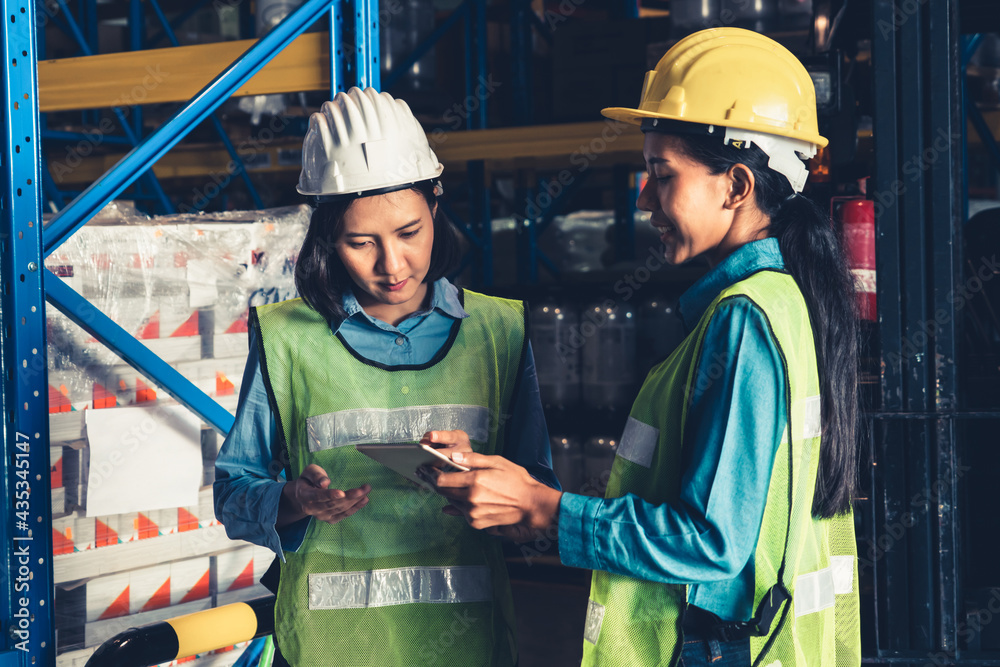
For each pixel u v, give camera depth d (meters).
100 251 1.93
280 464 1.59
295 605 1.51
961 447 2.58
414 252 1.46
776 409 1.12
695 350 1.16
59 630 1.89
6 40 1.53
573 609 3.73
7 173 1.55
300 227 2.29
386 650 1.48
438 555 1.51
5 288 1.56
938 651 2.17
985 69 4.30
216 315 2.12
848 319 1.25
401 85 4.34
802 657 1.21
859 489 2.24
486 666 1.51
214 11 6.02
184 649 1.60
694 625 1.19
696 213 1.23
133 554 1.97
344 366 1.52
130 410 1.94
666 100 1.23
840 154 2.66
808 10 3.54
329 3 2.06
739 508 1.11
